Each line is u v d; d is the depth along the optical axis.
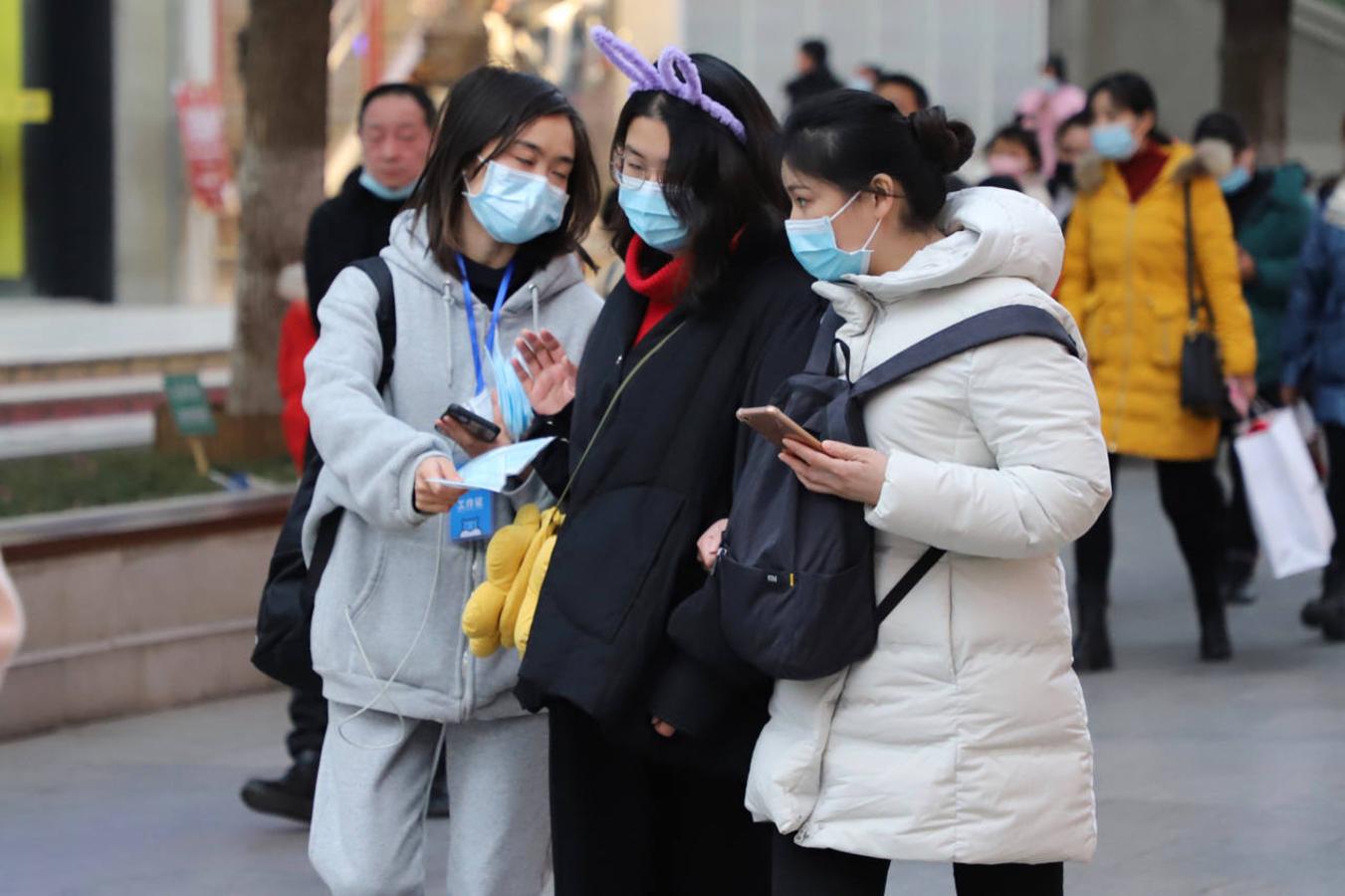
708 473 4.25
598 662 4.16
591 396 4.39
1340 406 9.60
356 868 4.57
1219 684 9.02
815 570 3.82
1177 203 8.96
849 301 3.95
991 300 3.82
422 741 4.72
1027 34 22.75
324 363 4.60
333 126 22.78
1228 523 10.95
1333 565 9.95
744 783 4.43
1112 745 7.96
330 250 6.92
